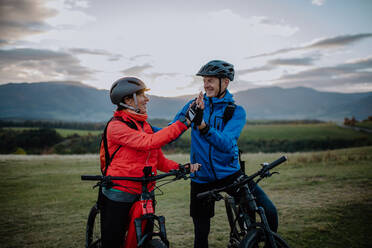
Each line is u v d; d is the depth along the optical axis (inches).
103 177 86.7
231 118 105.1
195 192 111.0
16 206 269.4
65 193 327.6
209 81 106.4
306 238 163.6
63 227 203.9
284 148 3555.6
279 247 88.2
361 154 611.5
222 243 162.1
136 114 93.8
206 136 88.6
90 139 3016.7
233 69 109.1
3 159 650.2
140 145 84.3
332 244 154.4
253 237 86.8
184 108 116.2
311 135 4451.3
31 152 2674.7
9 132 3292.3
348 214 200.2
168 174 90.4
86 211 249.3
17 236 185.6
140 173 91.0
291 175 388.2
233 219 116.7
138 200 91.7
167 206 255.3
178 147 2207.2
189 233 181.3
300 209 219.6
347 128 5344.5
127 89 92.0
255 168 487.5
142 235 87.0
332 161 515.2
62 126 5083.7
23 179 422.6
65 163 596.4
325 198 250.8
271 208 101.3
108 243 92.0
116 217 90.5
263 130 5064.0
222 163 104.0
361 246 150.6
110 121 93.5
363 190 273.7
